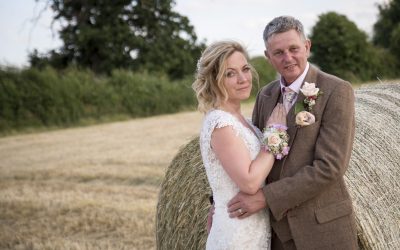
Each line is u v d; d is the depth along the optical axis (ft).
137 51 97.19
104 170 33.88
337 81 10.63
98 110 77.41
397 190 12.75
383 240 11.71
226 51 10.97
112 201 26.13
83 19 95.04
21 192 29.35
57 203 26.55
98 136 54.19
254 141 11.05
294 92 11.05
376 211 11.87
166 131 54.08
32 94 72.08
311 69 11.09
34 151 45.91
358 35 101.50
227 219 10.98
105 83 81.61
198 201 15.19
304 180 10.18
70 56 95.30
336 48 101.09
